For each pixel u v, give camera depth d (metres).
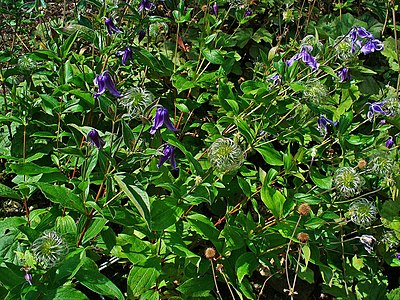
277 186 1.10
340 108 1.11
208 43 1.10
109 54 1.01
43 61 1.07
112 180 0.72
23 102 0.93
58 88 0.90
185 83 1.02
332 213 0.87
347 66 1.04
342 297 0.90
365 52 1.00
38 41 1.20
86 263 0.69
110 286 0.66
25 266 0.64
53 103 0.90
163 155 0.75
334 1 1.57
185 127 1.04
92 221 0.73
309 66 1.01
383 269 0.96
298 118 0.98
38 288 0.64
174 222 0.76
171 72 1.09
